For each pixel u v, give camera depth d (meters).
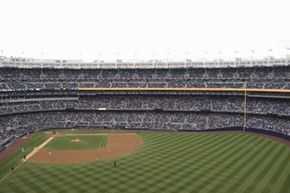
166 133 86.19
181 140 74.50
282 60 97.38
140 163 54.22
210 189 41.06
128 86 103.94
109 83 106.00
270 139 72.81
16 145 72.19
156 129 92.50
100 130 93.12
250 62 102.44
